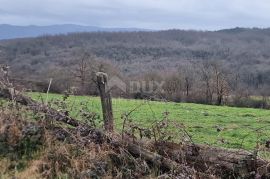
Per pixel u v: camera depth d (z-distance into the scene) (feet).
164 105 98.12
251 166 25.43
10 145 27.55
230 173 25.59
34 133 27.96
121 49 441.68
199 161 26.21
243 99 179.93
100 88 29.19
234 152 26.08
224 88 186.70
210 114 89.56
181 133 27.84
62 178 25.25
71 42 466.70
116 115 57.21
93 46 444.55
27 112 29.48
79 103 34.22
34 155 26.96
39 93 31.32
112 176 25.82
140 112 73.77
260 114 99.96
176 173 25.50
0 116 28.91
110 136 27.48
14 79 32.27
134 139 27.48
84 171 25.30
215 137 48.52
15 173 25.14
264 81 279.08
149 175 25.61
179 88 189.78
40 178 24.99
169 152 26.86
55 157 26.61
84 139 27.48
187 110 91.61
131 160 26.43
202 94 185.78
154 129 27.78
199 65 252.42
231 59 395.75
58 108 30.35
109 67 192.75
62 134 28.04
